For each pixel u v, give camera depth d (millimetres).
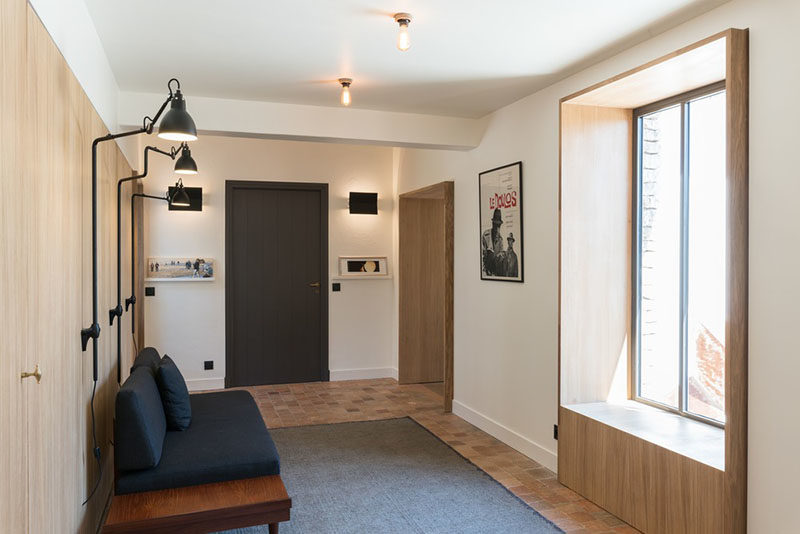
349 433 4652
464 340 5090
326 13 2711
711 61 2756
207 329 6148
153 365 3570
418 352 6613
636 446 2969
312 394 6012
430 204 6699
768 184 2361
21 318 1494
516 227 4238
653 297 3549
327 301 6613
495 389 4566
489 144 4660
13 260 1422
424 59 3367
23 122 1511
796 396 2262
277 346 6488
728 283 2434
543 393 3930
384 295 6840
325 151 6578
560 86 3760
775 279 2336
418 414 5254
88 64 2598
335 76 3678
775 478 2328
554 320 3801
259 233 6410
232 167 6227
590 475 3338
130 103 3994
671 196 3391
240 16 2746
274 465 2744
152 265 5938
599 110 3643
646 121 3619
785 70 2297
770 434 2350
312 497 3396
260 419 3469
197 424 3326
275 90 3992
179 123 2541
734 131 2426
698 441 2875
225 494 2508
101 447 2857
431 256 6688
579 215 3613
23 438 1503
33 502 1600
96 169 2561
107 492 3162
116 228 3529
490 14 2729
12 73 1406
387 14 2725
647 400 3613
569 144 3582
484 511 3215
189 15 2719
